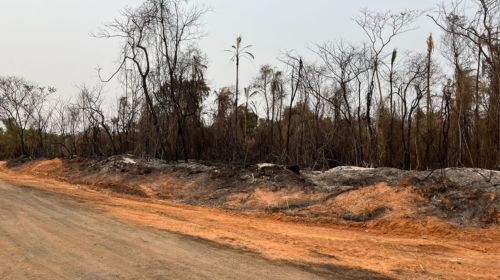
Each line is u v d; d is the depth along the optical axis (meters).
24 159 45.06
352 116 31.66
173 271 7.72
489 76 21.59
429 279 8.22
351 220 14.92
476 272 8.91
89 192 21.30
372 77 28.25
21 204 15.06
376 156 28.09
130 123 37.56
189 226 12.52
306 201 17.12
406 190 15.60
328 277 7.89
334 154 32.47
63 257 8.39
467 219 13.39
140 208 16.11
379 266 8.99
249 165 23.58
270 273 7.91
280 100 37.78
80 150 47.31
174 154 32.12
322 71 46.75
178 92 31.00
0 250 8.73
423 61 29.34
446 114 27.77
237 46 32.69
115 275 7.37
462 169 17.20
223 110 37.53
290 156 33.62
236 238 11.08
